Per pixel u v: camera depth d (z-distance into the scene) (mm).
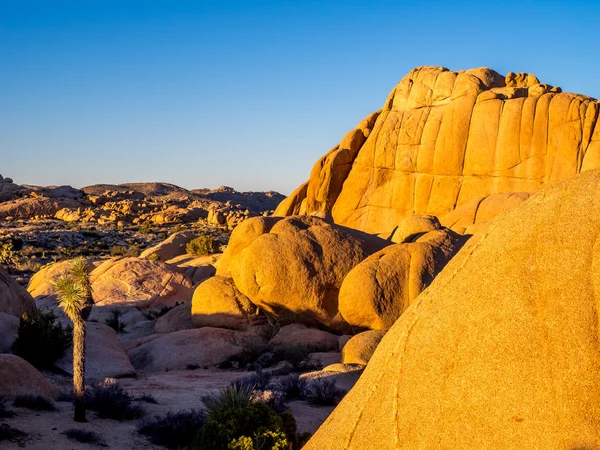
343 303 23578
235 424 11469
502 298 5234
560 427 4695
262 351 24312
